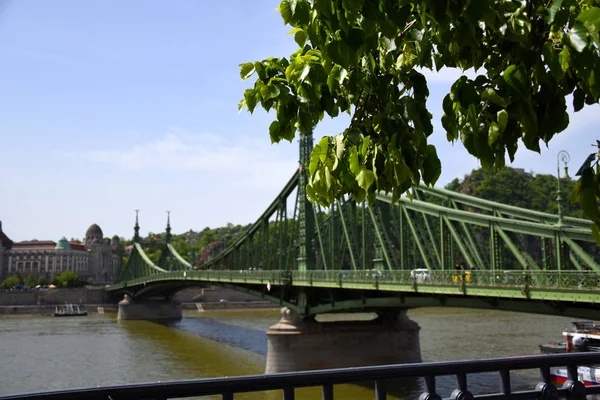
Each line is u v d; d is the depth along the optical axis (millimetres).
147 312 119688
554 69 3756
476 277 28219
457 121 4371
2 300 140625
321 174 4949
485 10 3574
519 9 3902
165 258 131500
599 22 3408
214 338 77500
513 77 3934
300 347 47969
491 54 4551
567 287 23391
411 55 4797
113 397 3779
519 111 3908
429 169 4488
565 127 4117
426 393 4570
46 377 49469
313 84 4809
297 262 56000
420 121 4477
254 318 114938
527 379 35031
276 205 62688
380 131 4691
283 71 5238
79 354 62906
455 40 4090
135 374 50062
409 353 48875
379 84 4785
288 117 5129
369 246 43875
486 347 54875
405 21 3896
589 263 24516
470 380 36188
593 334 35594
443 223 33812
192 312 138375
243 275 58438
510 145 4047
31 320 115688
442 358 49094
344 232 45594
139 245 132375
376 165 4574
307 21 4242
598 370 25328
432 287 30969
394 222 40125
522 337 61906
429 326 76688
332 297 44500
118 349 66750
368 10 3873
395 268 38875
